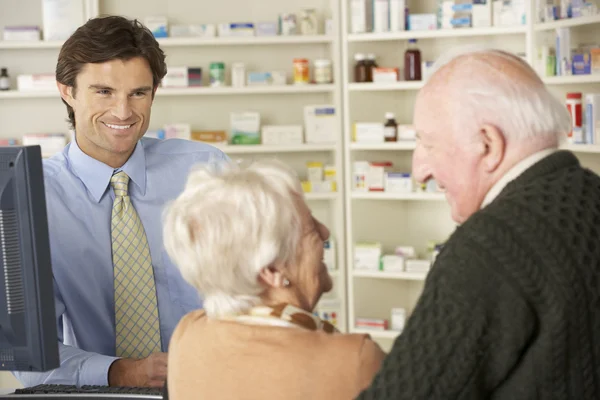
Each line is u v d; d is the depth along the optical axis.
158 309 2.09
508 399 1.20
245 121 5.06
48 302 1.47
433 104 1.32
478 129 1.28
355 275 5.03
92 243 2.05
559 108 1.30
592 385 1.23
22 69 5.17
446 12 4.80
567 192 1.25
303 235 1.29
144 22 5.04
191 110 5.22
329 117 5.04
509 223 1.22
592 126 3.55
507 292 1.19
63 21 4.98
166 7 5.21
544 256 1.20
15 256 1.45
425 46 5.04
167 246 1.32
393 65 5.10
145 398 1.66
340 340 1.24
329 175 5.08
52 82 5.01
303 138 5.18
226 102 5.23
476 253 1.21
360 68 4.97
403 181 4.92
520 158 1.29
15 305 1.46
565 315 1.18
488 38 4.95
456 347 1.17
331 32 5.00
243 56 5.22
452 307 1.19
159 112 5.21
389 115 4.94
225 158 2.26
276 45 5.23
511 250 1.20
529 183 1.26
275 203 1.26
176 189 2.16
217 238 1.25
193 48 5.20
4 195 1.44
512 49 4.91
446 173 1.33
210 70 5.05
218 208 1.26
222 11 5.25
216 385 1.26
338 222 5.08
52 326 1.48
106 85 1.93
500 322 1.19
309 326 1.27
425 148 1.35
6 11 5.16
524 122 1.27
